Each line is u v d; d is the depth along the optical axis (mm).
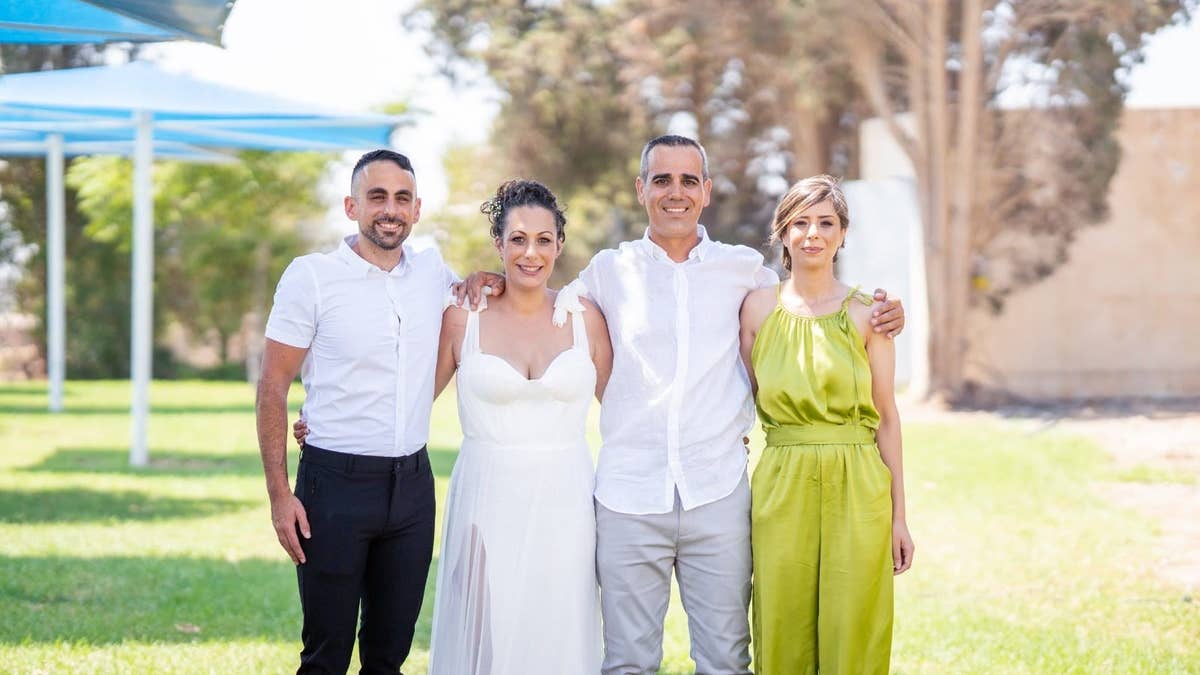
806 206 4117
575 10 22172
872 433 4152
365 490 4082
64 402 20406
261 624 6023
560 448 4219
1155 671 5395
